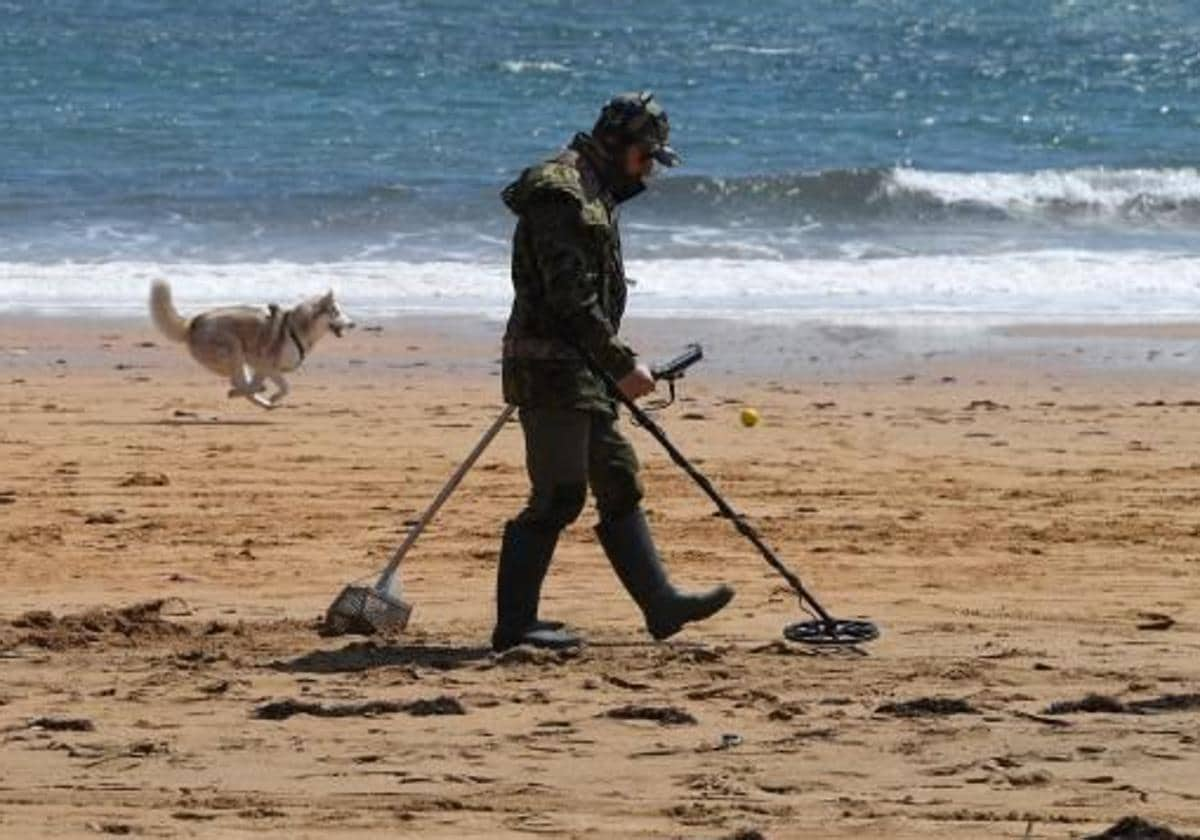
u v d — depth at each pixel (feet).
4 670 57.47
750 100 291.79
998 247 187.32
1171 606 68.18
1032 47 341.82
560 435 58.80
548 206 57.21
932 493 89.76
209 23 346.13
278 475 93.71
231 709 52.85
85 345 135.74
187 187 217.77
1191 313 152.46
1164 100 296.71
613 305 58.85
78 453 99.19
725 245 184.44
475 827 42.50
